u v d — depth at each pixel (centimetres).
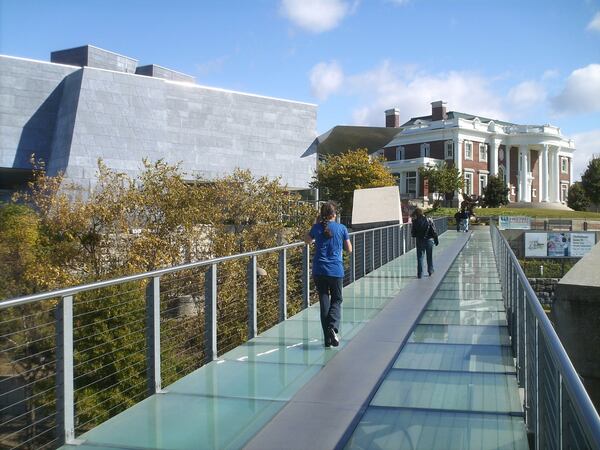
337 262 736
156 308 567
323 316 738
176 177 2444
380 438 454
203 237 2348
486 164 8156
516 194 8531
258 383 589
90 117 4616
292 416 498
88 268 2088
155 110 4941
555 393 304
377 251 1703
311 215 2708
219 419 491
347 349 729
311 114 5819
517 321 657
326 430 466
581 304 1027
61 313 445
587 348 1020
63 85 4859
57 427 443
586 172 8669
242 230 2553
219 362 667
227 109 5347
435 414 506
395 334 811
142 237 2148
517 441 451
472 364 666
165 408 519
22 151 4684
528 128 8519
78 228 2195
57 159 4644
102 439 448
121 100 4784
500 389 576
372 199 2881
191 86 5181
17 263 2198
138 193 2358
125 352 811
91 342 810
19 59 4719
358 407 520
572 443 247
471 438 456
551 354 292
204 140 5209
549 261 4347
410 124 9162
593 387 1015
